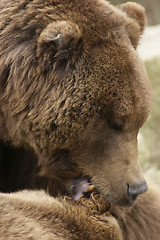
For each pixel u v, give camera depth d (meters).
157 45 19.05
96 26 7.81
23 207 6.86
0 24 8.05
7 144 8.67
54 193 8.82
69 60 7.48
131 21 8.57
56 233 6.84
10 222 6.48
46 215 6.95
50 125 7.65
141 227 9.19
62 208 7.21
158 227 9.25
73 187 8.35
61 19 7.77
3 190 9.18
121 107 7.56
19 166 9.12
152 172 16.08
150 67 16.78
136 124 7.86
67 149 7.95
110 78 7.51
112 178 7.91
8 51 7.87
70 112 7.47
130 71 7.66
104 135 7.81
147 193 9.52
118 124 7.74
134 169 7.84
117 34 7.91
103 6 8.25
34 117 7.75
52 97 7.54
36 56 7.58
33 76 7.66
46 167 8.39
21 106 7.79
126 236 9.09
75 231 7.12
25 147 8.51
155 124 16.77
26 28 7.79
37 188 9.02
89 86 7.44
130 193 7.74
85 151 7.95
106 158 7.93
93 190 8.16
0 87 7.98
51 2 7.98
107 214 7.80
